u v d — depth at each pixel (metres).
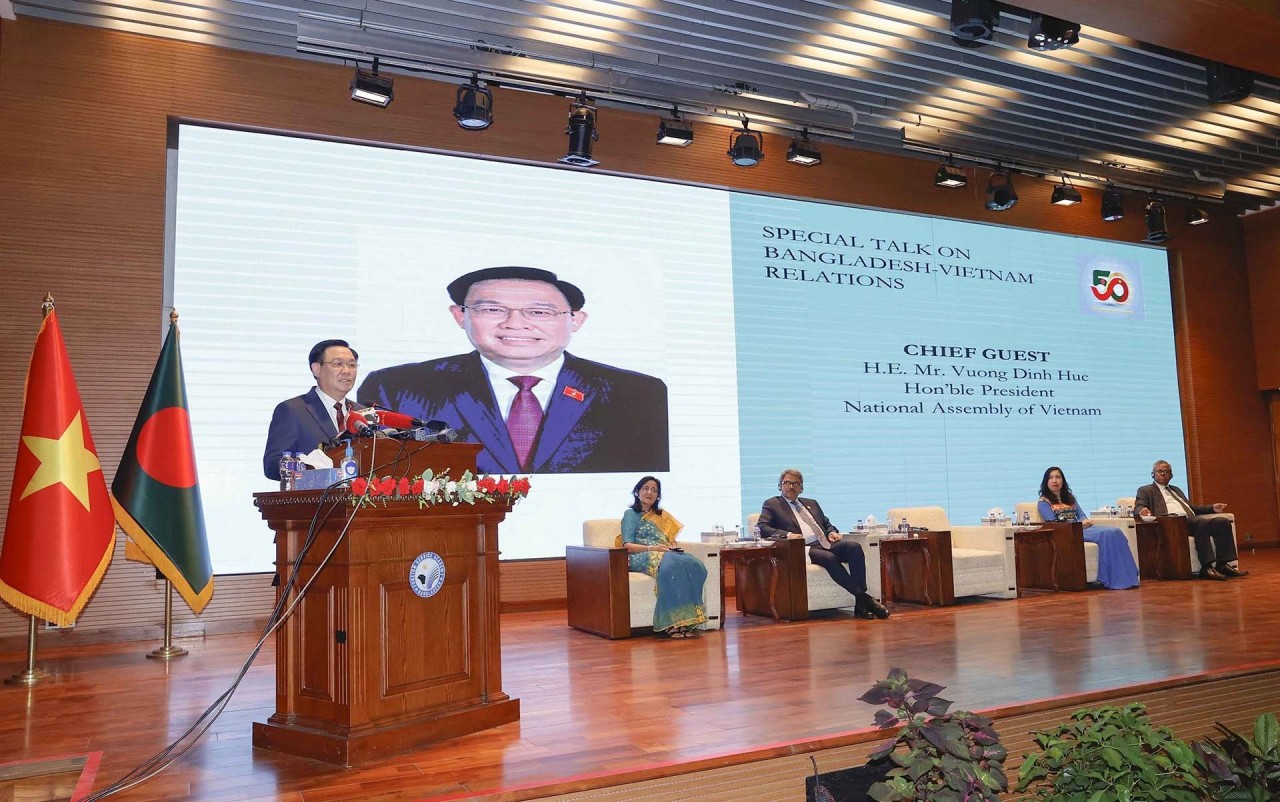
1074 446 9.54
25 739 3.31
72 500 4.50
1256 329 10.85
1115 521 7.86
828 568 6.27
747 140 7.25
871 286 8.62
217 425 6.21
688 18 6.12
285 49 6.43
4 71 5.92
